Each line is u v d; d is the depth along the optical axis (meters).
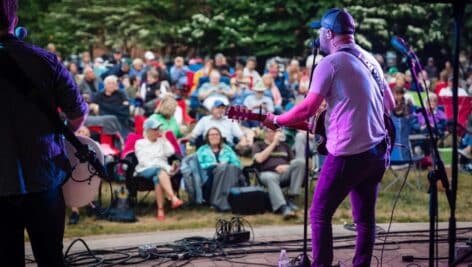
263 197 6.73
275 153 7.18
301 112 3.46
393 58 17.48
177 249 4.95
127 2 21.38
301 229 5.70
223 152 7.14
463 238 5.29
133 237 5.41
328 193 3.53
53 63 2.84
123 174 7.73
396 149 7.85
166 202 7.18
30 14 21.52
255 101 10.45
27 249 4.95
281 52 19.70
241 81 12.49
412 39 18.36
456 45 3.51
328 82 3.44
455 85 3.52
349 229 5.67
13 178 2.69
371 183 3.67
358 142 3.45
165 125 8.02
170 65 18.44
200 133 8.12
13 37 2.82
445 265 4.53
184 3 21.39
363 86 3.45
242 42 19.05
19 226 2.86
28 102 2.74
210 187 6.94
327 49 3.67
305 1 18.67
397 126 7.87
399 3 17.66
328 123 3.54
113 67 14.43
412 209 6.80
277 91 11.65
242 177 7.03
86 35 21.45
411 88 12.84
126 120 9.27
